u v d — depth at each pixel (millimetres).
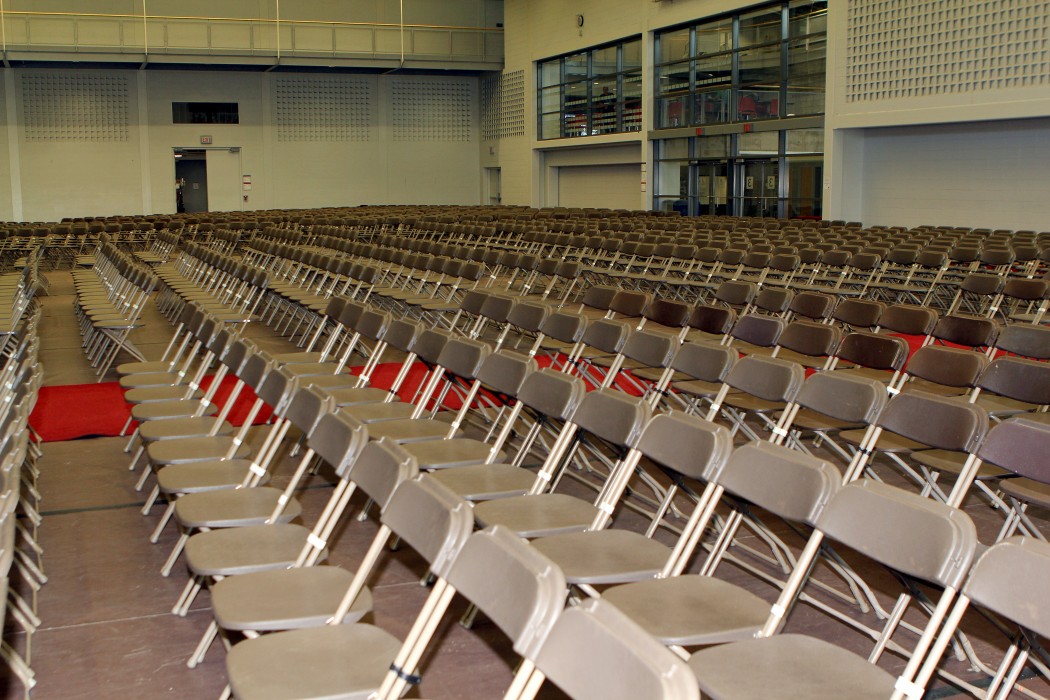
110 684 3016
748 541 4258
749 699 2176
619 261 12562
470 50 27734
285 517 3373
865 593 3486
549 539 3107
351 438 3119
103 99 26062
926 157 15633
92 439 5934
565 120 25375
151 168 26750
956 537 2252
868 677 2291
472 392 4492
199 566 2938
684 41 20453
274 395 3990
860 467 3779
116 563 3990
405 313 9734
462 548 2264
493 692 2973
